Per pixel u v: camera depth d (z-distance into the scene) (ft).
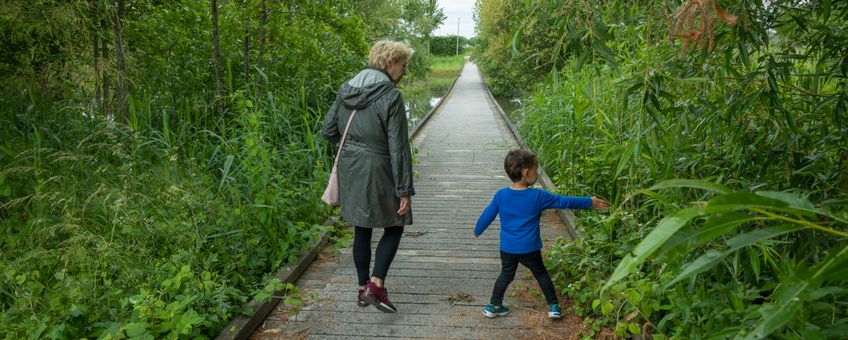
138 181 12.34
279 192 12.44
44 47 15.97
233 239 11.51
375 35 49.29
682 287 7.45
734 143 8.08
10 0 13.78
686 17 5.18
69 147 14.66
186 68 21.08
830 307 4.48
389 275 11.56
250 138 12.16
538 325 9.09
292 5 20.97
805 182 7.39
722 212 2.97
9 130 15.12
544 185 19.40
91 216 12.00
